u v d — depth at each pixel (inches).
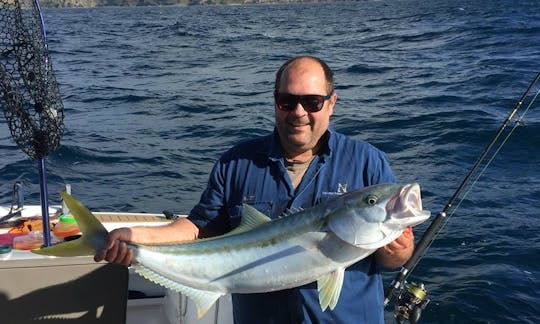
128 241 50.9
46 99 66.6
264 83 329.7
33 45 66.2
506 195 139.4
